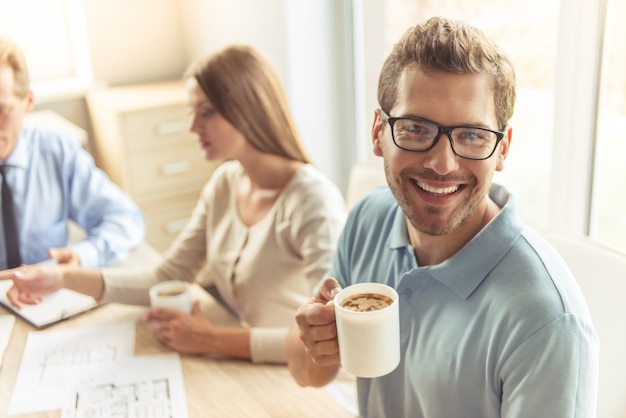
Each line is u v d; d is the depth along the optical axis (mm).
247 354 1524
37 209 2105
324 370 1349
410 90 1047
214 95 1721
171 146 3092
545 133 2000
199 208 1949
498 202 1177
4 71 1922
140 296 1781
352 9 2635
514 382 1021
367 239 1316
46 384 1441
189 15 3408
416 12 2334
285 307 1770
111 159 3139
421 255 1206
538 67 1976
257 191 1805
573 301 1027
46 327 1672
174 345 1558
